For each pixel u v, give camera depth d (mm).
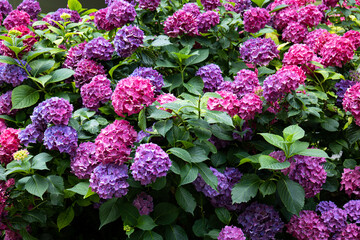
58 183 2471
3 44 2961
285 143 2295
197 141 2607
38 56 3127
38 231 3117
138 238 2387
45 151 2727
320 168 2562
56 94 2943
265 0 4008
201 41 3369
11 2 6426
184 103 2432
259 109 2605
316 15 3732
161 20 3832
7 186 2670
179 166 2418
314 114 2785
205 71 3086
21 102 2814
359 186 2801
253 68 3549
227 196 2617
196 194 2703
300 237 2602
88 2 7082
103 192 2195
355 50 3365
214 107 2539
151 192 2643
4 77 2896
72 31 3867
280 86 2574
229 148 2834
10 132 2672
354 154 3271
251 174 2525
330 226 2545
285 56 3174
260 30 3654
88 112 2732
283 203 2500
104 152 2223
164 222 2535
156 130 2482
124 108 2334
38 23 3549
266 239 2566
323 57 3240
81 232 3158
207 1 3713
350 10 4156
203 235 2617
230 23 3607
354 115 2801
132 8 3152
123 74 3119
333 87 3275
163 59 3215
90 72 2992
